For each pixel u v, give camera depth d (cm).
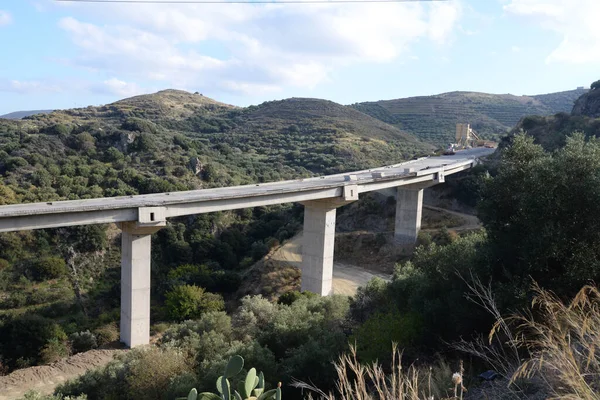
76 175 8025
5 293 5656
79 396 2441
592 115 10850
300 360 2192
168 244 7312
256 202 4769
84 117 16562
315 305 3322
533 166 2191
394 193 8612
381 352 2022
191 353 2644
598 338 666
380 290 3102
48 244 6500
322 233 5491
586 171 1986
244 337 2986
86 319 5350
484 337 1798
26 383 3328
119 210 3784
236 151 13775
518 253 2038
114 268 6612
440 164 8312
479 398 1076
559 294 1773
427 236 7044
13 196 6544
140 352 2745
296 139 16225
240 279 6569
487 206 2320
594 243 1848
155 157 9344
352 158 13212
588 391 614
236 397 692
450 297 2039
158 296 6169
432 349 1991
